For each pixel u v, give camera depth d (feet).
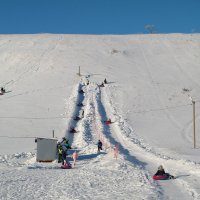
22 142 135.03
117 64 279.49
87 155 114.01
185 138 151.43
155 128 165.99
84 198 57.41
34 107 187.73
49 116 173.58
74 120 170.60
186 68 280.72
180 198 58.65
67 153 116.47
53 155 104.63
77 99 201.36
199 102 212.84
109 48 317.22
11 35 372.38
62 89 220.23
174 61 296.30
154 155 110.52
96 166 92.99
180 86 238.48
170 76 260.01
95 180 73.36
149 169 90.22
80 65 270.67
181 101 212.84
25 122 164.25
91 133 150.71
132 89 226.58
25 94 211.41
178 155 118.21
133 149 125.59
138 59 297.12
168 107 201.77
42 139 104.78
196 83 248.73
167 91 227.40
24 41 336.29
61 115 175.32
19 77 250.57
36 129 154.10
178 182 71.92
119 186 67.36
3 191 61.57
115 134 152.56
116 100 206.49
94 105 193.98
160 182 72.23
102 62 280.72
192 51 318.45
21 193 60.49
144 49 324.80
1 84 238.27
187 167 89.92
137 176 77.77
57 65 270.05
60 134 146.51
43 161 104.27
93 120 170.19
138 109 195.11
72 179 74.59
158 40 351.05
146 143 139.33
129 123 170.30
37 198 57.11
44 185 67.72
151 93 222.07
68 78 243.19
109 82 238.89
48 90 218.18
